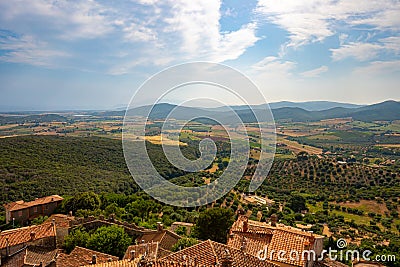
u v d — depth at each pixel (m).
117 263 20.31
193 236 39.84
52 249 35.53
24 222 57.59
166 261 16.84
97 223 42.94
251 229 26.06
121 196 59.16
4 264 32.59
